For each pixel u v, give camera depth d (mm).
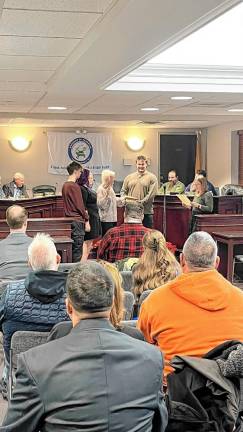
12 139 11500
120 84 5160
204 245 2143
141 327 2166
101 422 1354
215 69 5301
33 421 1380
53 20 2762
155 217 7773
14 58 3725
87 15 2678
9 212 3551
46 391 1373
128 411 1388
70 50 3498
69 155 11766
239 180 10492
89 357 1404
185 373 1622
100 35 2971
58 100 6195
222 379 1575
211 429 1537
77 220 5848
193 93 5504
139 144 12070
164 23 2732
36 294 2445
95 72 4152
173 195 7586
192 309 2035
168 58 5039
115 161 12016
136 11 2500
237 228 6125
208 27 4066
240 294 2115
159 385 1479
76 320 1506
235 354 1586
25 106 6941
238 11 3672
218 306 2025
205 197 6410
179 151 12250
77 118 8234
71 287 1493
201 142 12203
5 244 3518
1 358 3543
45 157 11695
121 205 6609
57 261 2750
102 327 1479
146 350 1485
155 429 1506
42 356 1427
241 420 1557
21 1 2420
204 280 2074
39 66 4043
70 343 1443
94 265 1554
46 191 11039
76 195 5875
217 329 2000
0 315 2506
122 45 3229
